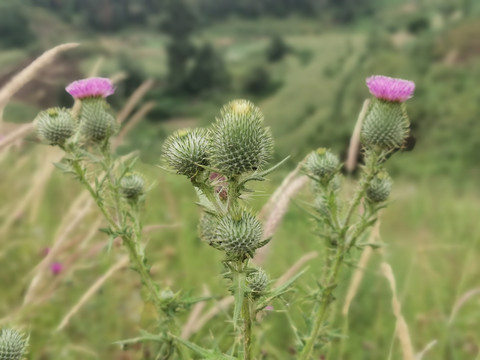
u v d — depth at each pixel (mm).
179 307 3000
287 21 111188
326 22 107500
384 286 4820
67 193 5797
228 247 2305
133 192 3186
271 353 3703
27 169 5660
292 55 64500
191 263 4770
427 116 19047
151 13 105438
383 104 3281
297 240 5102
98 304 4344
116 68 55094
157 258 5047
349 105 21250
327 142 18594
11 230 4895
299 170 3232
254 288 2504
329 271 3215
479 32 27609
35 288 3486
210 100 56469
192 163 2561
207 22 115625
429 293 4867
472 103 18922
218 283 4234
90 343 4086
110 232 2963
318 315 2826
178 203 5680
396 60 25594
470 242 5719
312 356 3049
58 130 3182
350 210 2947
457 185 11680
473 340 4441
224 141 2514
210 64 61594
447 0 48625
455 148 16500
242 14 118188
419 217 6551
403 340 2646
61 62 32281
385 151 3145
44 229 5242
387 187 3133
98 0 99438
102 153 3393
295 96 23969
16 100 4926
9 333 2621
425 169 15055
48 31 84062
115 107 26859
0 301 4270
